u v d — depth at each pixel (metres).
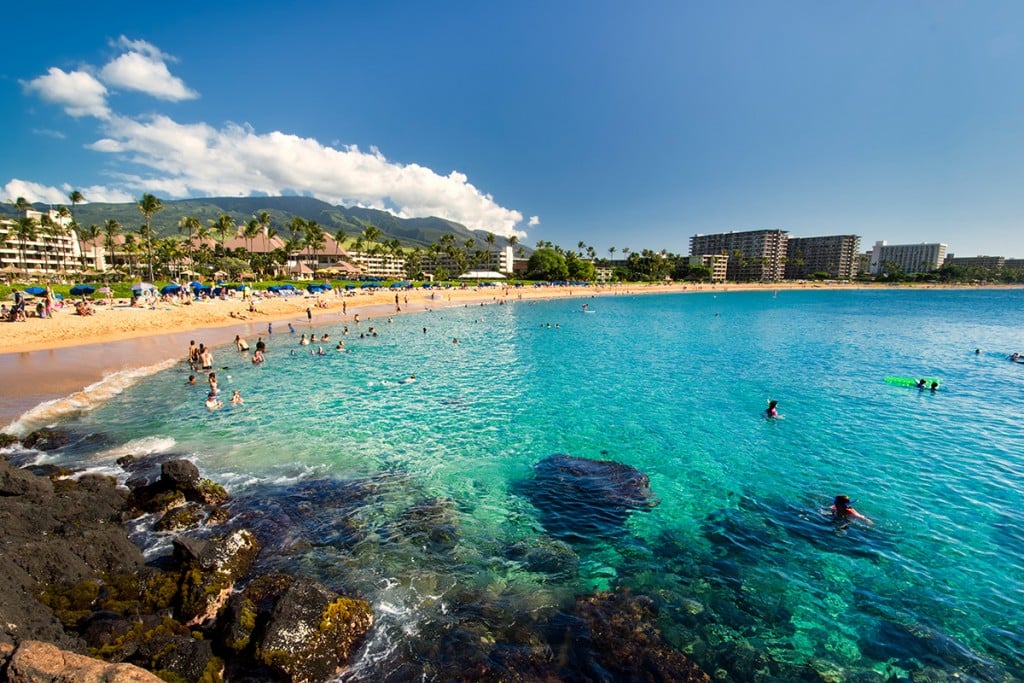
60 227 115.00
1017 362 35.03
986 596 9.26
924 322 65.88
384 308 78.69
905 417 21.19
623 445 17.58
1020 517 12.34
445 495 13.24
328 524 11.42
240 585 8.97
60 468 14.01
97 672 5.59
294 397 23.78
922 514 12.49
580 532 11.41
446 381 27.98
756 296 146.38
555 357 36.72
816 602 9.02
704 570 9.96
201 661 7.01
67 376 25.77
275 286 85.88
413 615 8.38
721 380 28.69
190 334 42.81
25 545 8.78
